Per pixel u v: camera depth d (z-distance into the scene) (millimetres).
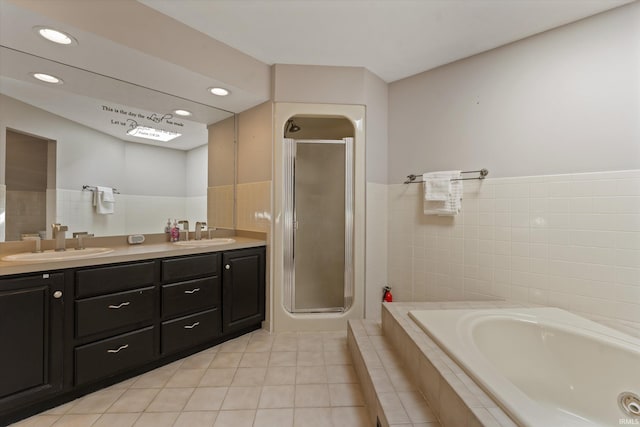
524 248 1992
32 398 1372
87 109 2047
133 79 2025
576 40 1815
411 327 1531
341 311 2531
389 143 2656
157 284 1819
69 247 1964
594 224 1760
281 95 2344
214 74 2010
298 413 1437
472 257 2207
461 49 2141
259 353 2045
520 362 1551
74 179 1998
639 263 1635
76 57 1729
